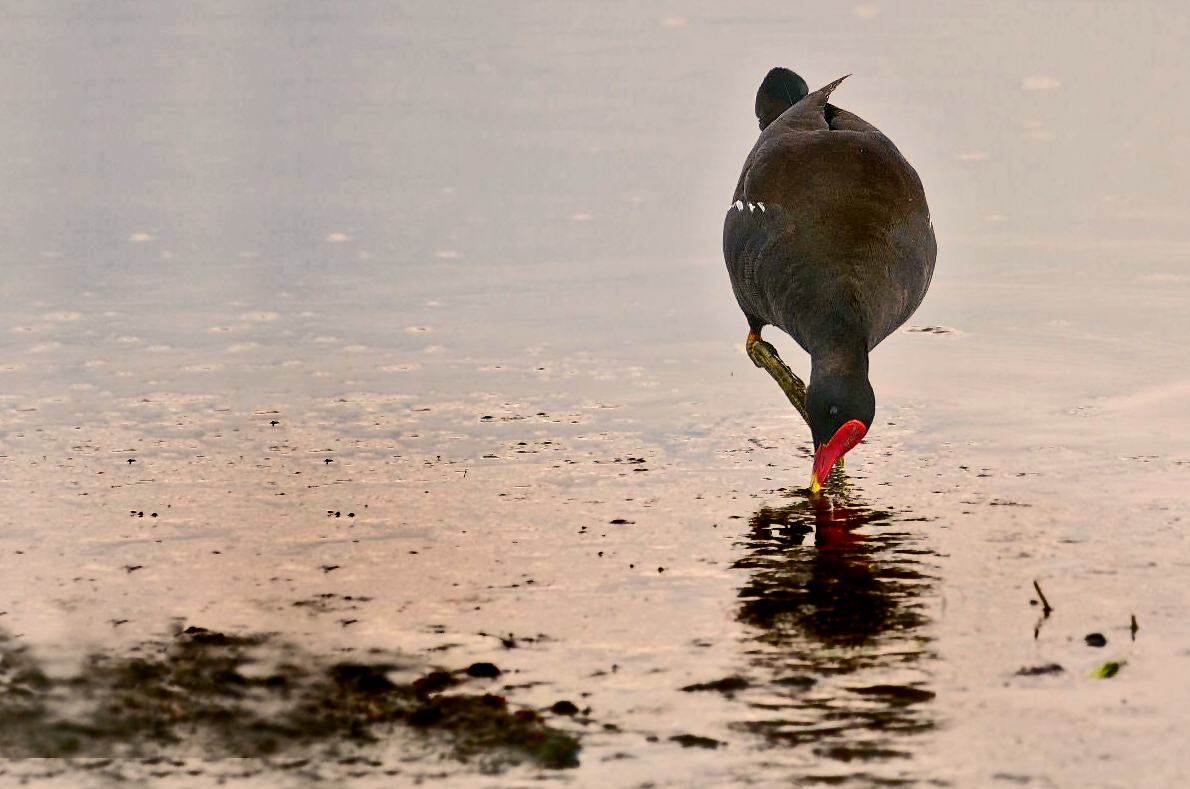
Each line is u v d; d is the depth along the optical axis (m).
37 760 7.34
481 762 7.27
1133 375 13.98
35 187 21.53
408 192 21.34
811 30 31.86
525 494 11.38
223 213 20.34
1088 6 32.97
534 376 14.41
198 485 11.57
